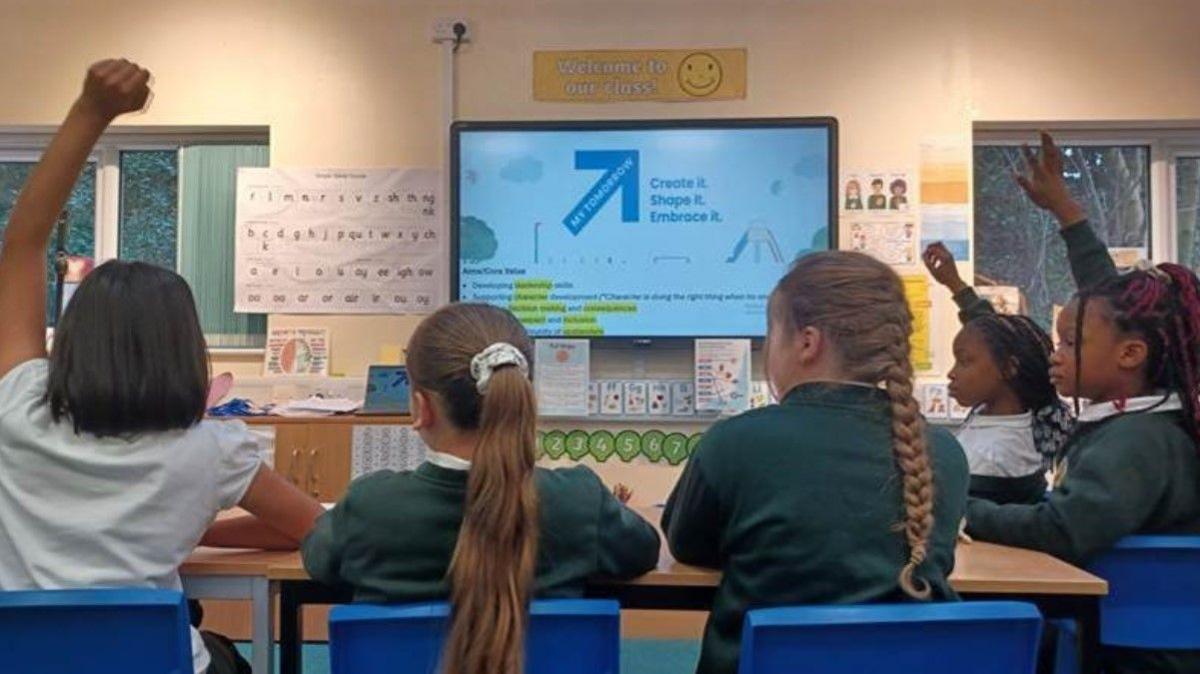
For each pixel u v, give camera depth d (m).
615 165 3.57
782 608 1.11
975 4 3.61
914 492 1.20
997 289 3.64
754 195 3.54
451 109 3.67
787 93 3.63
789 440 1.24
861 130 3.61
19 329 1.46
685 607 1.39
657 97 3.65
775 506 1.22
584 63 3.66
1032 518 1.60
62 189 1.50
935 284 3.54
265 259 3.67
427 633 1.14
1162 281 1.68
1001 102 3.60
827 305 1.28
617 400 3.57
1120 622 1.53
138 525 1.31
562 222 3.58
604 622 1.18
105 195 3.88
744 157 3.54
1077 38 3.60
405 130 3.68
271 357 3.65
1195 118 3.58
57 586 1.28
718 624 1.28
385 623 1.13
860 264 1.32
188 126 3.75
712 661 1.27
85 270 3.70
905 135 3.60
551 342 3.57
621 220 3.56
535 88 3.67
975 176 3.78
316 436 3.22
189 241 3.78
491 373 1.21
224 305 3.76
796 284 1.32
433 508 1.22
